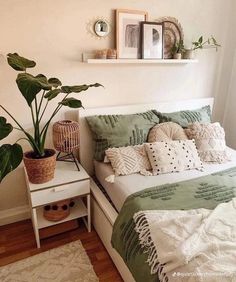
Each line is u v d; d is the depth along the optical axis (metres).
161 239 1.21
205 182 1.72
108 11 1.99
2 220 2.11
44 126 1.85
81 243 1.94
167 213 1.36
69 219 1.95
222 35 2.66
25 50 1.81
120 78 2.24
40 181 1.72
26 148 2.04
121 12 2.02
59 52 1.92
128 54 2.14
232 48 2.75
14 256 1.80
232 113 2.92
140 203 1.48
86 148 2.19
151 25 2.17
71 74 2.02
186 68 2.57
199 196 1.55
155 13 2.20
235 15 2.59
